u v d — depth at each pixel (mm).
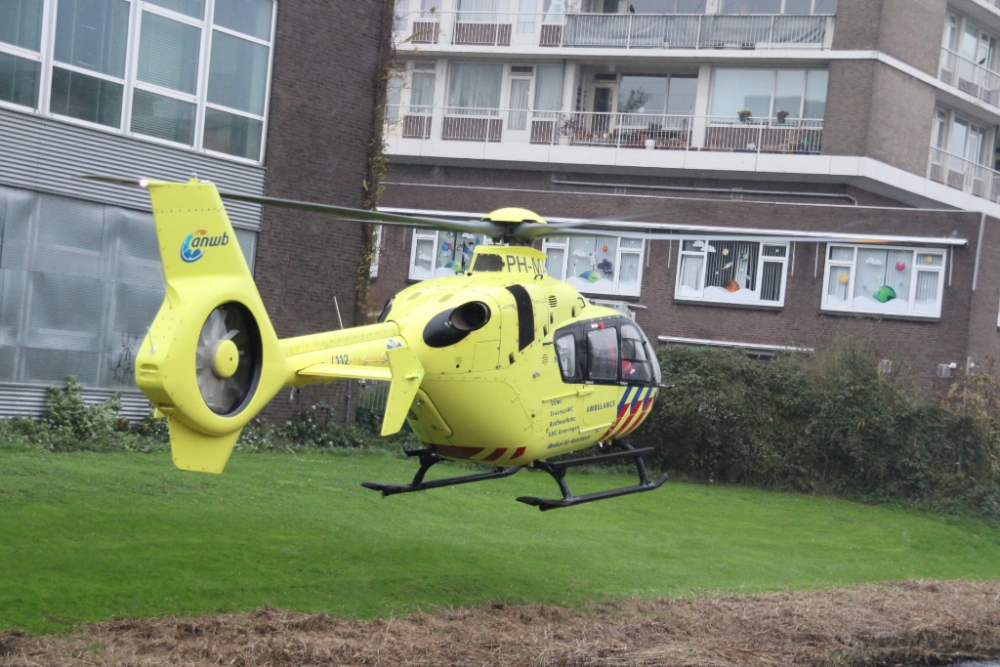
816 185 37375
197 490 14375
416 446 22141
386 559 11977
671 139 38875
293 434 20922
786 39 37281
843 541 17875
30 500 12359
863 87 36250
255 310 8797
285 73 21203
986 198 43094
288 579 10523
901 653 11195
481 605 10547
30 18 17703
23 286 17734
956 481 22188
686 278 31906
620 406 12188
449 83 41031
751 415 23062
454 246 33500
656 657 9516
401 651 8719
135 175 19109
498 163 40031
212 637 8500
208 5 20031
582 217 32750
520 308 10906
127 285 19125
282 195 21266
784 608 11992
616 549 14648
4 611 8484
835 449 22766
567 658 9133
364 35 22453
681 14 38562
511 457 11109
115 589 9398
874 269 30297
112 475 14500
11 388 17594
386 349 9547
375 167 22641
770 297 31172
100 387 18797
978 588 14727
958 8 40438
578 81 40281
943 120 41312
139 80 19141
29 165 17719
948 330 29500
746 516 19156
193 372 8312
